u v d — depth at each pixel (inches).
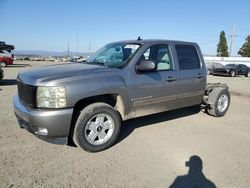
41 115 144.9
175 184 132.5
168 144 184.2
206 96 264.4
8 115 242.8
